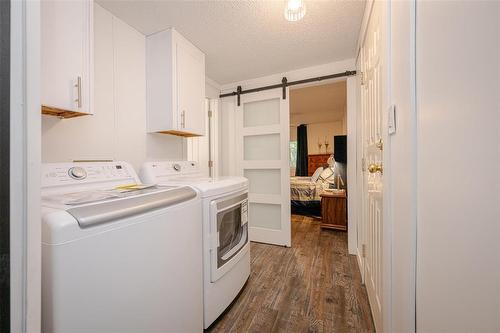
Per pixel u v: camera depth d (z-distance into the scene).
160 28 1.80
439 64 0.53
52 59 1.08
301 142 6.54
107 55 1.60
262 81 2.84
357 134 2.24
